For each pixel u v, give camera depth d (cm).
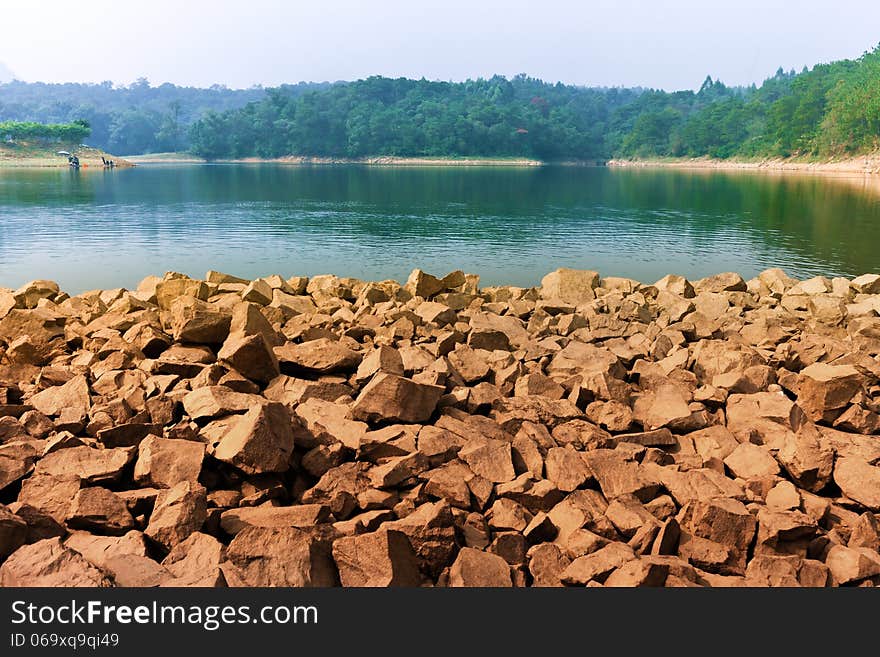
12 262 2425
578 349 998
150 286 1479
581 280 1588
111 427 674
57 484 558
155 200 5481
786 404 775
